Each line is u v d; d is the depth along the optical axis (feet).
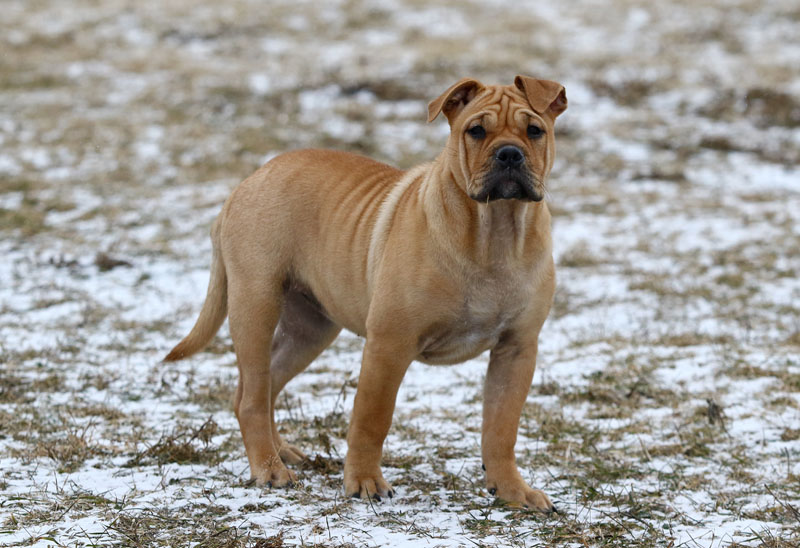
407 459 27.61
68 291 48.19
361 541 20.99
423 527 22.17
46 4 121.29
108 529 21.26
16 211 61.87
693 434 30.12
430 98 90.79
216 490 24.53
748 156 78.07
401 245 23.48
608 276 52.08
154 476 25.45
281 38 110.83
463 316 23.38
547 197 23.56
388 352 23.53
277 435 28.04
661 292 48.91
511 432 24.41
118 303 46.70
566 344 41.63
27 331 41.93
